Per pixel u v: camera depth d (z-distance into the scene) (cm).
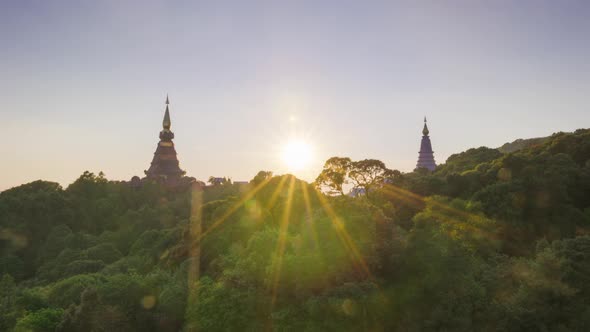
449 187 8525
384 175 8556
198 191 18938
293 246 5619
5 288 9144
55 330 5606
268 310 5031
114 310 5494
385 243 5350
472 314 4728
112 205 17525
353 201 6234
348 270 5044
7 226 14312
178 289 5912
